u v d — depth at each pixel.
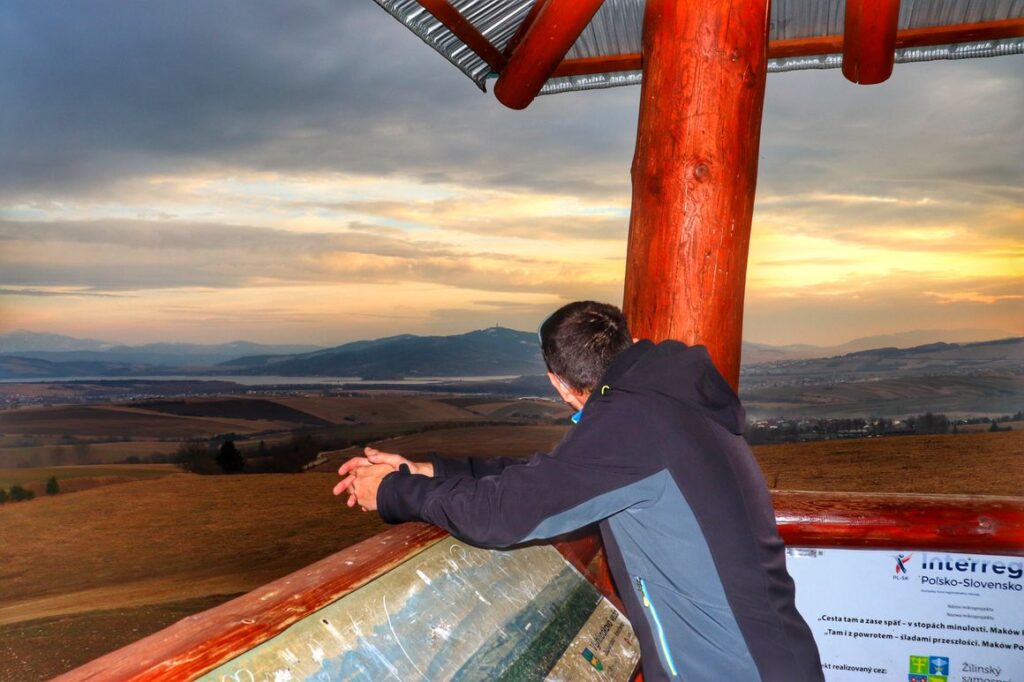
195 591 29.14
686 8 1.95
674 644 1.22
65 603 28.17
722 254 1.99
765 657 1.15
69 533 39.62
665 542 1.17
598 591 1.62
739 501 1.17
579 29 2.34
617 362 1.29
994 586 1.88
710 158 1.96
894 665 1.95
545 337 1.36
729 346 2.03
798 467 45.81
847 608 1.94
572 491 1.14
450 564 1.23
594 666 1.33
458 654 1.05
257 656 0.78
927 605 1.91
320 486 50.66
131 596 28.81
